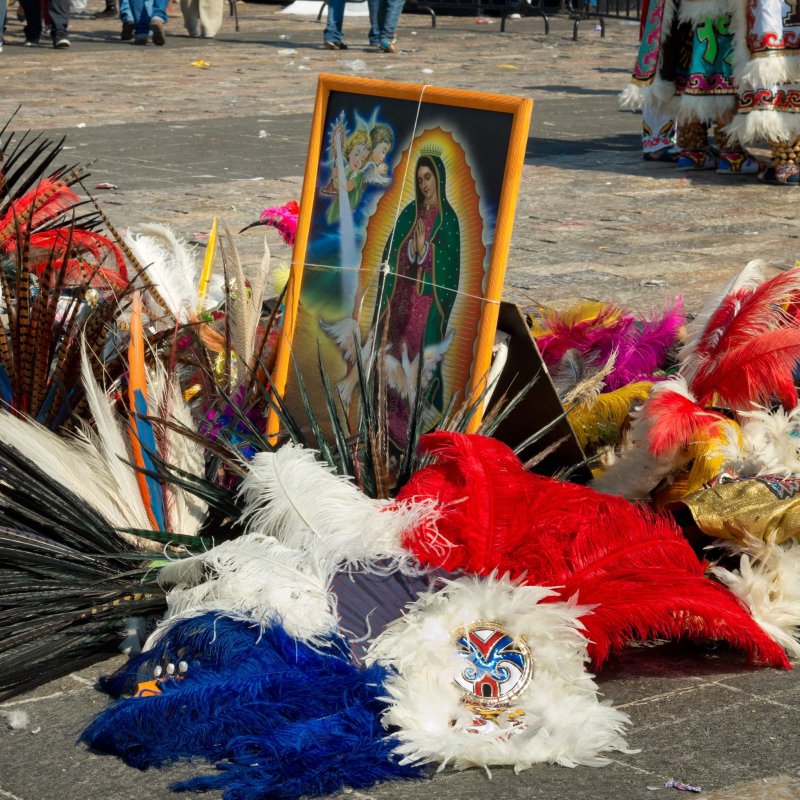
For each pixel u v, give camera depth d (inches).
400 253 176.4
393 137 177.6
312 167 187.5
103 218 204.1
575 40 970.7
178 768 123.3
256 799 116.4
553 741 125.0
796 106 434.6
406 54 854.5
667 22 464.1
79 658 145.5
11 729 132.6
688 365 183.3
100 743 127.5
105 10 1090.1
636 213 396.8
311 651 134.4
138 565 154.6
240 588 139.9
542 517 145.6
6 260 202.4
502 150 164.1
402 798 118.5
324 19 1126.4
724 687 140.9
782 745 127.8
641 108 494.0
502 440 178.9
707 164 476.7
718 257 338.6
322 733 124.1
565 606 136.9
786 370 170.9
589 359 198.7
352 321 180.7
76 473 161.6
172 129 541.6
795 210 403.5
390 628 136.2
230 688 128.7
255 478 151.5
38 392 178.1
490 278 164.1
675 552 147.3
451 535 144.9
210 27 952.3
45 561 150.4
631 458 170.6
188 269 215.3
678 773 122.7
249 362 188.5
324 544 143.9
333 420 161.3
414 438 160.4
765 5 420.2
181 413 170.9
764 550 152.7
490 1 1120.2
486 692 131.0
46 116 568.7
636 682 142.3
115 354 190.5
